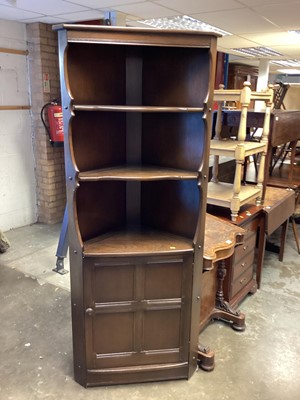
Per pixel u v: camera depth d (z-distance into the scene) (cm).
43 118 401
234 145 249
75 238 168
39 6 312
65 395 184
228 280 245
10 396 183
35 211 438
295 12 344
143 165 188
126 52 180
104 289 175
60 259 313
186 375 195
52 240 385
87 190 179
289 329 244
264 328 244
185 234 190
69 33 143
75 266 173
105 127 179
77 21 371
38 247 366
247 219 255
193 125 171
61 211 446
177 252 175
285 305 273
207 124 161
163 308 182
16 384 191
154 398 183
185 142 175
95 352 184
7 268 320
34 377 196
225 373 201
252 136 302
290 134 310
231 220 248
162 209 196
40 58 385
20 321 246
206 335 235
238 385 193
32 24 378
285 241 371
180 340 188
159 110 154
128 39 146
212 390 189
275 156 414
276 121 270
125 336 184
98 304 176
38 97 399
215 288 240
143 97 186
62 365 206
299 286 303
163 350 189
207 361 201
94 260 170
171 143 181
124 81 184
